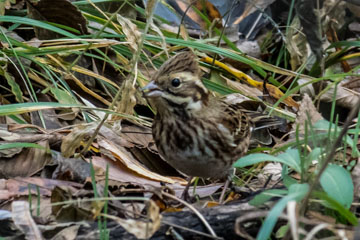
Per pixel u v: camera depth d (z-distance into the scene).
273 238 7.80
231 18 14.93
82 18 11.70
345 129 6.65
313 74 13.73
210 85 12.05
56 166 9.38
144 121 10.95
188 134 8.62
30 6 11.66
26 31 12.59
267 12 15.67
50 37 11.89
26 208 7.38
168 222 7.42
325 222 7.32
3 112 9.05
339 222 7.64
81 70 11.34
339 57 14.08
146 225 6.49
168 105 8.52
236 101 11.81
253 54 14.77
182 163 8.84
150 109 11.82
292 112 12.58
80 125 9.59
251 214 6.57
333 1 14.67
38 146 9.16
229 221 7.58
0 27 10.84
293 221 5.91
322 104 12.97
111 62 11.55
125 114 9.76
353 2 14.67
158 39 11.32
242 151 9.34
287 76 14.39
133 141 10.78
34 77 11.19
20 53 10.73
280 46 15.38
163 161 10.66
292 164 7.59
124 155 9.82
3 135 9.88
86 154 10.08
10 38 10.85
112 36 11.50
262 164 10.51
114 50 11.72
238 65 13.74
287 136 11.88
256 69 12.44
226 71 12.79
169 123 8.64
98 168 9.34
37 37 11.84
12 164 9.27
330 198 6.52
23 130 10.17
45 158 9.40
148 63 12.70
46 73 11.50
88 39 10.62
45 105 9.30
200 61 12.71
